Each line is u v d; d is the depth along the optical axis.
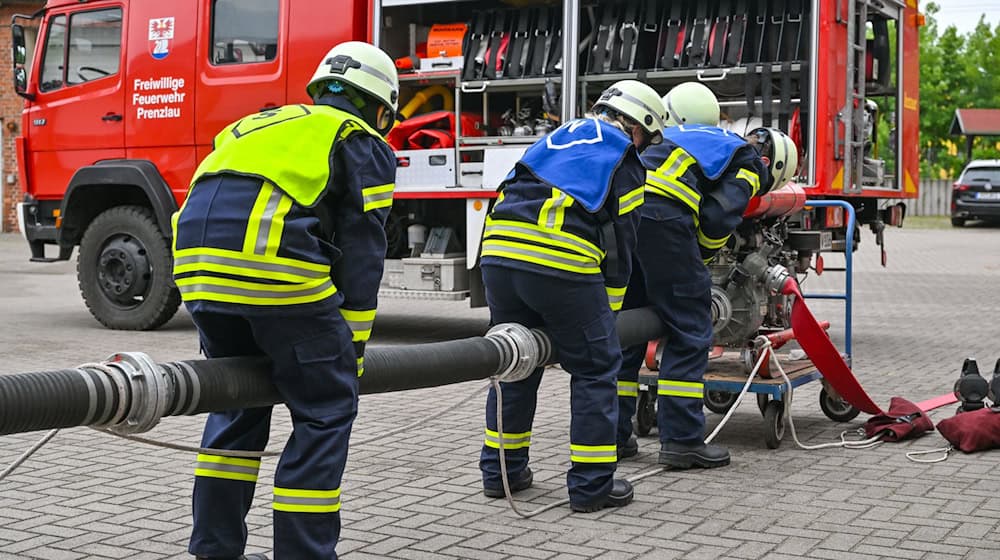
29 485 5.41
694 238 5.66
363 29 10.32
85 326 11.67
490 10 10.12
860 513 4.91
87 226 11.66
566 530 4.67
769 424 6.19
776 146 6.38
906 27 11.64
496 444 5.16
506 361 4.56
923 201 40.62
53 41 11.70
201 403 3.39
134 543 4.47
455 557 4.30
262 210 3.46
